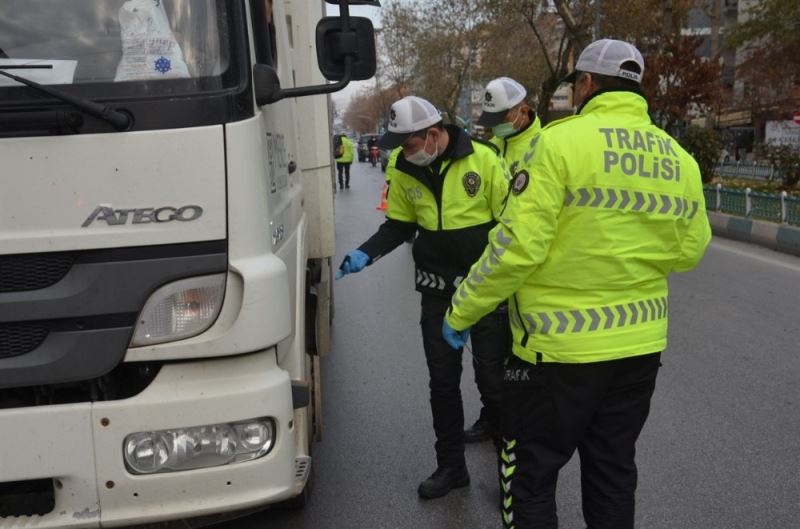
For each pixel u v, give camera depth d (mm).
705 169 19828
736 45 20531
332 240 4859
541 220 2529
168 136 2461
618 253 2580
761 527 3629
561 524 3721
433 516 3816
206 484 2551
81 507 2502
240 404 2547
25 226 2414
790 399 5258
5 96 2434
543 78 31906
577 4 22891
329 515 3852
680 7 20969
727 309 7941
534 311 2682
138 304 2475
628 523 2842
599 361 2627
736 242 12961
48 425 2457
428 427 4980
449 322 2785
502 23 26062
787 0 17719
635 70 2688
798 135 23125
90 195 2432
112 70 2504
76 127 2414
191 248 2500
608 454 2838
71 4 2541
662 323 2762
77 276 2449
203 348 2516
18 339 2461
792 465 4258
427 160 3691
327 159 4941
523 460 2816
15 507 2572
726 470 4219
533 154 2586
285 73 3930
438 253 3809
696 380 5684
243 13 2596
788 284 9203
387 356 6578
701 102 21172
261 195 2611
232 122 2521
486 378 3949
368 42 2914
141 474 2506
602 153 2553
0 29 2516
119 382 2609
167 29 2541
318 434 4312
